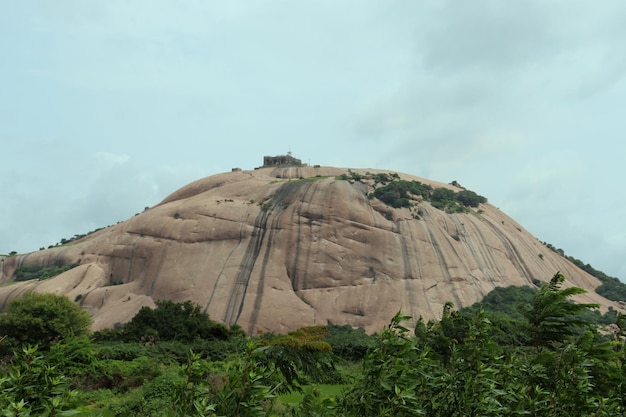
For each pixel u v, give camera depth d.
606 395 9.80
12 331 55.75
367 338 48.56
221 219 133.50
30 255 151.38
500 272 128.75
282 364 11.66
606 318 110.62
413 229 128.75
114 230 144.38
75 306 65.62
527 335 11.00
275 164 171.25
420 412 7.29
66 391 6.46
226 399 6.96
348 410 7.94
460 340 10.20
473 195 151.25
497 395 8.07
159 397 22.38
